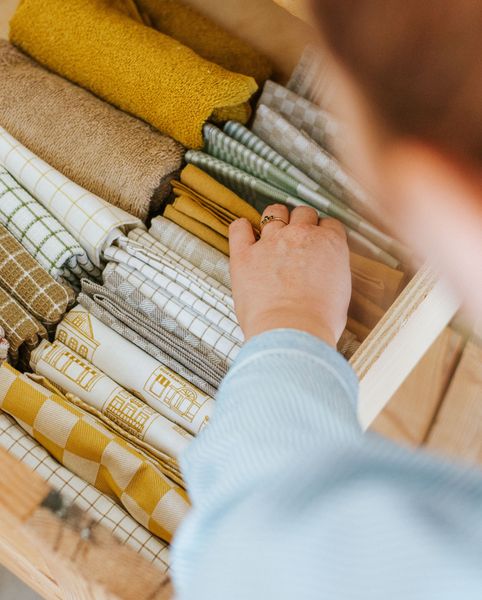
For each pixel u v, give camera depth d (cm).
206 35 88
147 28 81
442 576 14
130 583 37
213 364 72
